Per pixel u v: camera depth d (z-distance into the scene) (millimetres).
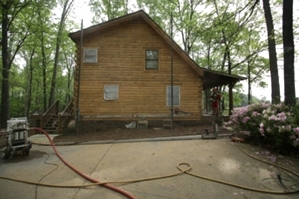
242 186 2982
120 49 10484
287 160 4078
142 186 3043
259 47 13086
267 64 15758
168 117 10469
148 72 10570
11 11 11844
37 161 4461
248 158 4215
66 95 31422
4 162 4402
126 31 10586
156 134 7602
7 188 3053
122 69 10414
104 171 3684
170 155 4562
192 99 10781
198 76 10852
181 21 18281
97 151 5215
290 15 5680
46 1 12367
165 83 10617
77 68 10219
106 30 10484
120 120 10180
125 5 19469
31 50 19391
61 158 4570
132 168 3818
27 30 14492
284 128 4191
